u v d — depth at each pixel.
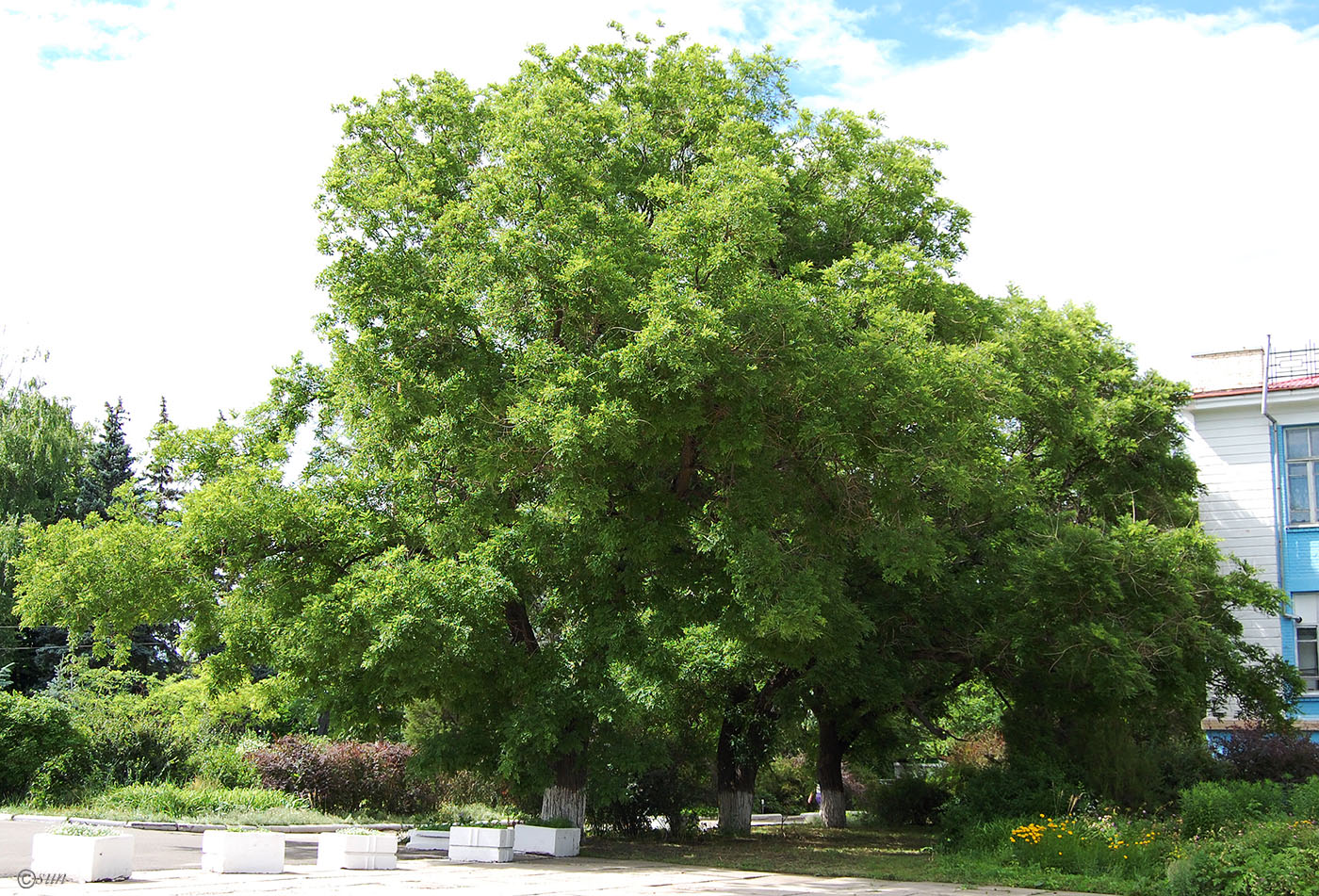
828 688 19.70
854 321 14.10
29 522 16.34
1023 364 19.69
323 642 14.28
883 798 28.16
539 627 17.81
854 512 14.54
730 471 14.37
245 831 12.53
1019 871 14.47
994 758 24.80
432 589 14.27
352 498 16.42
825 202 17.09
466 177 16.67
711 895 11.52
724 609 15.25
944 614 21.00
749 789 22.62
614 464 13.66
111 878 10.67
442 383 13.69
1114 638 18.89
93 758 22.36
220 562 15.58
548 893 11.05
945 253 18.91
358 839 13.44
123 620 15.51
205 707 25.62
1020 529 21.03
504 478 13.28
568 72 17.47
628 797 18.66
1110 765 21.95
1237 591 21.56
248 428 18.05
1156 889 12.80
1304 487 28.33
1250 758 23.67
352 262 14.11
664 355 11.73
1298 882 11.36
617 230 13.77
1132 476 24.52
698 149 16.30
